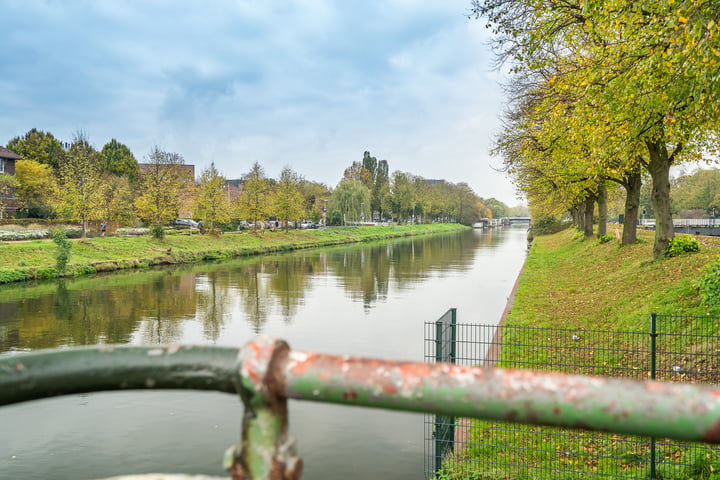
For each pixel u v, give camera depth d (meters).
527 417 0.63
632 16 9.07
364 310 21.16
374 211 117.94
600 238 29.20
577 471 6.13
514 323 13.69
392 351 14.90
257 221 65.19
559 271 24.91
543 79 16.91
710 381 7.55
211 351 0.73
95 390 0.73
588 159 15.87
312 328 17.84
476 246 64.44
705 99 8.37
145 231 50.53
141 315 19.92
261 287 27.55
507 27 12.88
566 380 0.63
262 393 0.69
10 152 53.38
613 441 6.71
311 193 88.06
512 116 21.16
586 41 12.27
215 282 29.25
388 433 8.95
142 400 10.70
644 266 16.22
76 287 26.59
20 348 15.06
